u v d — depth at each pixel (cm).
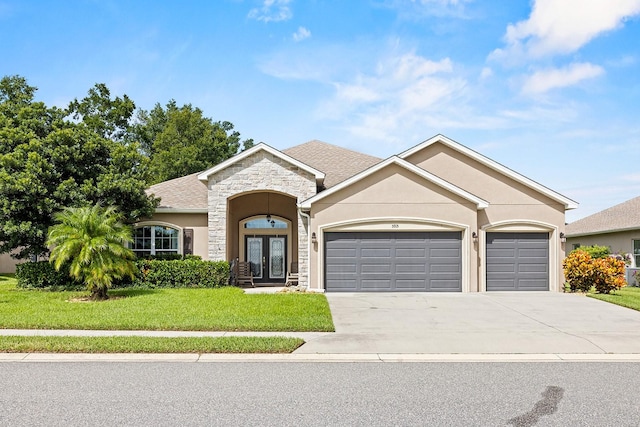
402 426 542
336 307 1430
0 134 1853
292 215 2258
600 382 719
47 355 870
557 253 1891
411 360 854
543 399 638
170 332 1062
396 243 1841
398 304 1494
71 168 1816
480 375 757
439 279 1831
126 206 1898
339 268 1836
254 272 2241
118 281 1816
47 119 2011
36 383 704
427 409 597
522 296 1697
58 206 1731
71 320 1140
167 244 2114
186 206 2092
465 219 1833
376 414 579
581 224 3175
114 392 661
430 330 1098
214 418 564
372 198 1838
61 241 1545
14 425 540
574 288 1841
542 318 1254
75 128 1928
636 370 791
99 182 1817
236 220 2242
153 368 791
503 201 1916
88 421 553
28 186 1688
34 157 1728
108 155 1973
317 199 1827
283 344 919
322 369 791
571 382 718
